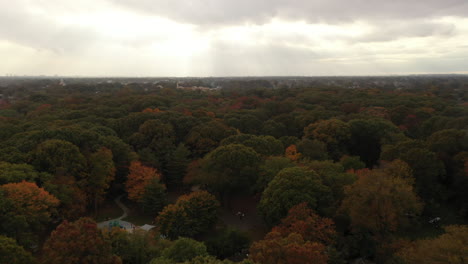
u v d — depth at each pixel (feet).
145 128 225.35
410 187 131.13
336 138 222.07
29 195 123.24
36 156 160.45
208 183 173.06
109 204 185.06
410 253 101.50
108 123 250.78
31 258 98.68
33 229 124.77
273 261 91.86
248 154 172.65
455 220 151.74
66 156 161.68
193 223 139.64
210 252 123.24
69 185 152.46
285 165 168.25
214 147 224.53
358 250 123.03
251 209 174.70
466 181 159.02
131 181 175.63
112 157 183.32
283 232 118.62
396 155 177.17
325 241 119.14
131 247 107.45
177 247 101.91
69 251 84.84
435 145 179.32
